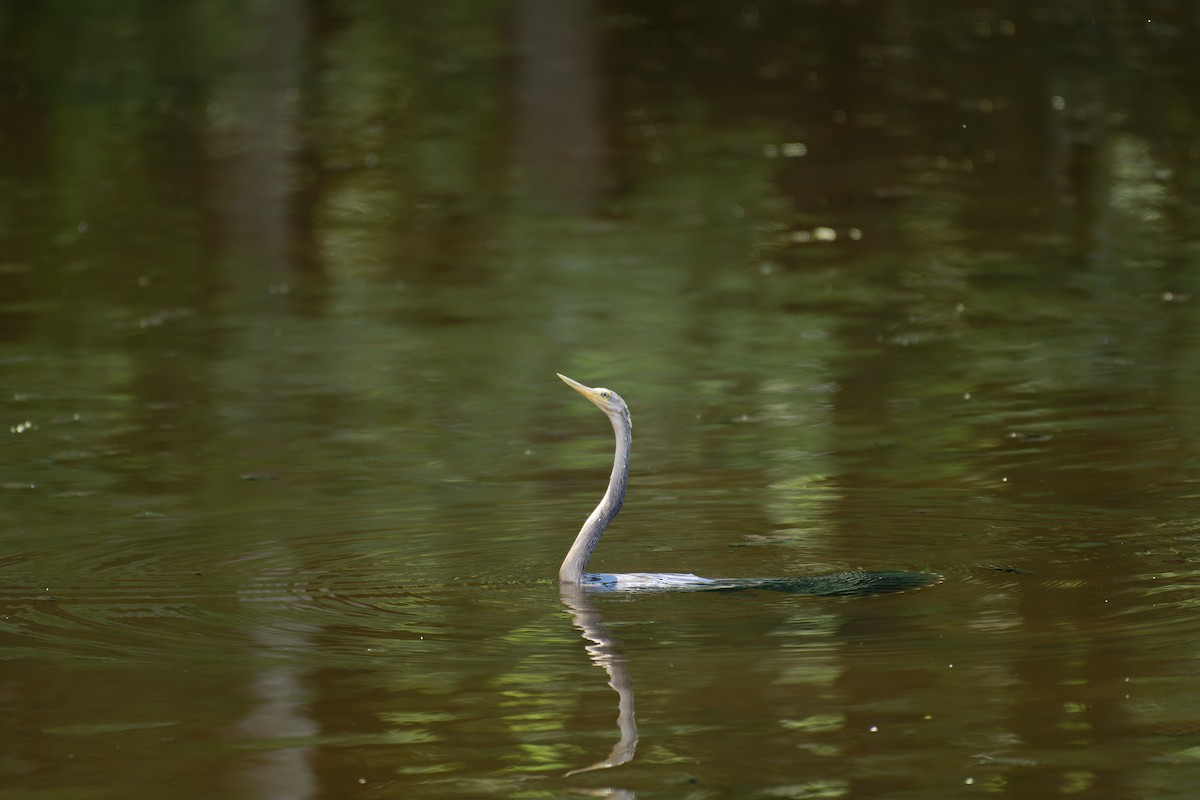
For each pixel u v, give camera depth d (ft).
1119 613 38.32
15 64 132.67
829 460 53.57
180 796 30.81
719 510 48.16
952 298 76.95
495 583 41.81
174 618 39.70
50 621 39.63
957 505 47.75
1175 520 45.52
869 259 84.74
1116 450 53.21
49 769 31.94
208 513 48.83
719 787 30.58
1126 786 30.19
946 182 100.32
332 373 67.36
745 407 61.21
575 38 139.13
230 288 82.02
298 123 118.11
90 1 149.48
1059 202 95.04
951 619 38.19
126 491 51.55
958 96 120.98
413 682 35.55
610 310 76.54
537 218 95.50
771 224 92.53
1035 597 39.55
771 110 119.55
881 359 67.46
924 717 33.17
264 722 33.78
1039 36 136.36
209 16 145.59
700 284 80.84
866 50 134.82
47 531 47.14
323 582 42.19
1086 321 72.23
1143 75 123.65
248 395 64.08
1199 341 68.23
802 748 31.96
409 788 30.91
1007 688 34.35
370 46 137.39
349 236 92.38
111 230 93.91
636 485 51.37
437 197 100.78
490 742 32.58
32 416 61.26
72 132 116.06
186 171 106.93
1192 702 33.50
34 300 79.97
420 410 61.77
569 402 62.80
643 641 37.40
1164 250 84.43
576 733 32.81
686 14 146.82
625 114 119.65
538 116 119.65
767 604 39.63
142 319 76.33
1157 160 103.50
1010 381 63.21
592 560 43.70
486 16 145.07
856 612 38.86
